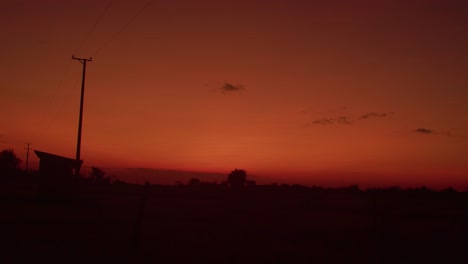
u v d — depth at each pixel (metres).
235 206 47.41
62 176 36.66
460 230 22.86
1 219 23.47
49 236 18.73
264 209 44.22
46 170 36.09
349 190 94.38
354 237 22.05
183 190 88.06
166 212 35.16
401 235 20.94
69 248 16.16
